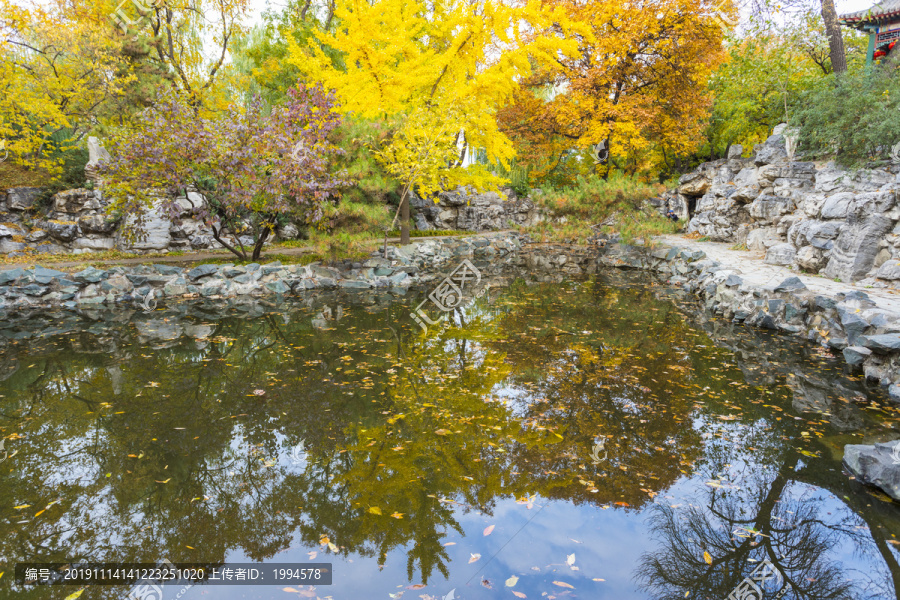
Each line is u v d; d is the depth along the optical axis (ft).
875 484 10.91
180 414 15.03
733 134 68.28
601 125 55.47
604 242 58.23
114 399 16.28
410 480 11.19
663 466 11.83
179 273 35.12
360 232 38.34
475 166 46.39
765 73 61.67
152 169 32.32
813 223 32.37
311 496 10.54
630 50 54.29
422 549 8.78
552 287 40.73
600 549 8.81
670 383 17.70
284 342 23.63
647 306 32.68
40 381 18.06
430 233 65.00
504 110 65.87
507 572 8.17
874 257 26.99
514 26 40.88
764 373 18.79
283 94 51.49
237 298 34.63
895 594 7.66
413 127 38.22
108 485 10.96
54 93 48.88
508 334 25.29
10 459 12.11
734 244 47.29
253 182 33.06
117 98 49.80
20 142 46.32
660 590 7.68
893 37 51.21
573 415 14.88
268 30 52.26
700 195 63.00
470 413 15.06
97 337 24.35
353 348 22.62
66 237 44.52
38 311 29.99
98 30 45.29
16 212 44.57
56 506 10.09
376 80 39.58
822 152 39.65
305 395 16.65
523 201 77.36
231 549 8.75
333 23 56.34
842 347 21.27
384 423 14.33
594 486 10.93
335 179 35.17
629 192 49.75
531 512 9.95
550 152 67.97
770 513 9.95
